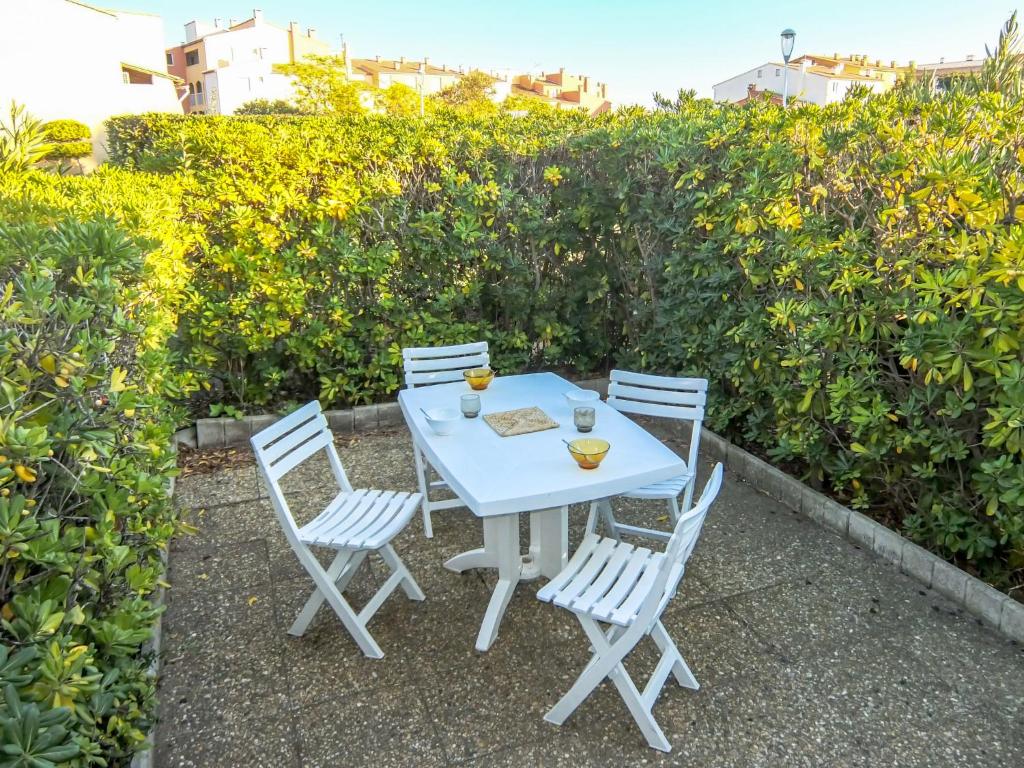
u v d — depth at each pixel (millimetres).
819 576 3375
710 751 2326
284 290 5047
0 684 1195
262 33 49750
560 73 70500
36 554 1439
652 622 2299
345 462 4820
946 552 3375
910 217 3459
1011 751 2312
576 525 4020
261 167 5152
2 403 1499
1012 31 4617
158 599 3100
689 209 4910
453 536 3822
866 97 4586
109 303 2260
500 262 5734
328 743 2367
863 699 2559
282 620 3049
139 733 1737
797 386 4016
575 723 2459
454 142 5652
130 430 2404
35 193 3428
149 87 33219
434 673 2715
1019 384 2697
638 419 5781
